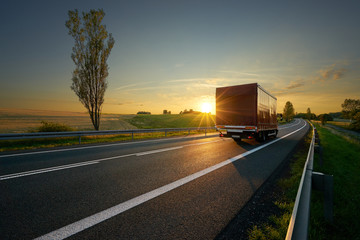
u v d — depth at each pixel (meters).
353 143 16.83
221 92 11.48
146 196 3.33
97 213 2.68
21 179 4.08
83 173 4.62
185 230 2.34
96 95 16.28
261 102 11.34
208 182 4.21
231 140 13.39
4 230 2.21
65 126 13.08
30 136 8.94
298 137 16.84
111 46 16.64
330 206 2.64
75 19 15.66
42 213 2.63
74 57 15.76
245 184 4.16
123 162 5.89
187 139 13.92
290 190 3.86
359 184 5.43
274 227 2.51
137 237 2.16
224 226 2.47
